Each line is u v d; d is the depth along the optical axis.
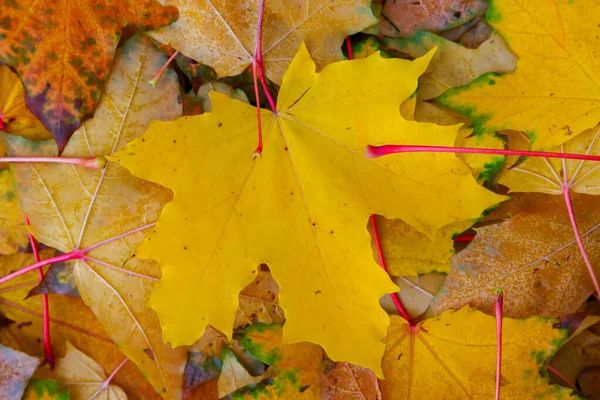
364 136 0.39
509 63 0.40
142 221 0.41
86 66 0.40
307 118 0.39
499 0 0.39
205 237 0.39
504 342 0.41
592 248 0.41
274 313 0.42
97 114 0.40
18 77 0.40
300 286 0.39
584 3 0.39
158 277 0.41
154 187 0.41
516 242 0.41
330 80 0.39
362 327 0.39
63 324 0.43
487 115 0.40
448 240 0.41
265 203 0.39
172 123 0.38
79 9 0.39
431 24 0.42
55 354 0.43
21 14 0.39
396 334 0.41
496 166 0.40
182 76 0.42
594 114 0.40
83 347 0.43
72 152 0.40
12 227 0.42
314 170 0.39
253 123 0.39
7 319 0.43
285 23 0.40
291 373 0.41
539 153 0.38
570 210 0.41
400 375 0.41
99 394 0.43
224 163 0.39
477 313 0.40
